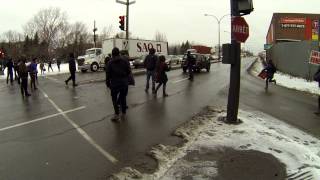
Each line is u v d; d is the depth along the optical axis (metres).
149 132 9.89
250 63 71.25
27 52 77.00
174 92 18.94
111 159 7.62
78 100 15.84
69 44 91.25
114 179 6.51
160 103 15.01
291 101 17.25
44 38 84.75
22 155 7.89
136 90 19.59
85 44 99.81
